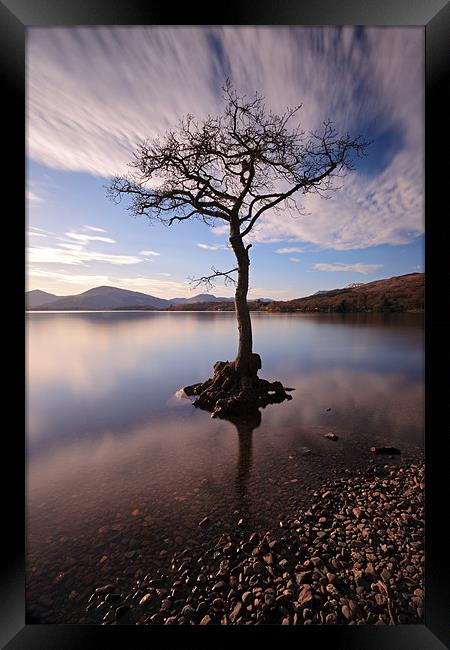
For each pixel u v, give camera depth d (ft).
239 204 41.27
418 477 19.57
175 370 68.90
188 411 38.70
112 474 21.67
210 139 39.70
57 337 136.87
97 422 35.70
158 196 42.42
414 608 10.36
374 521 15.01
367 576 11.60
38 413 39.86
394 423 32.12
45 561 13.03
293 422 32.76
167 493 18.57
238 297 42.98
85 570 12.51
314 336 125.29
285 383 53.67
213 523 15.29
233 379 41.96
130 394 49.49
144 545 13.91
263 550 13.15
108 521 15.83
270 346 102.27
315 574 11.76
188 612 10.51
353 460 22.66
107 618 10.50
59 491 19.25
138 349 102.06
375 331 134.72
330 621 10.07
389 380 55.88
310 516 15.58
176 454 25.11
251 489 18.65
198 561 12.78
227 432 30.32
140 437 30.07
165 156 40.24
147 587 11.65
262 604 10.62
